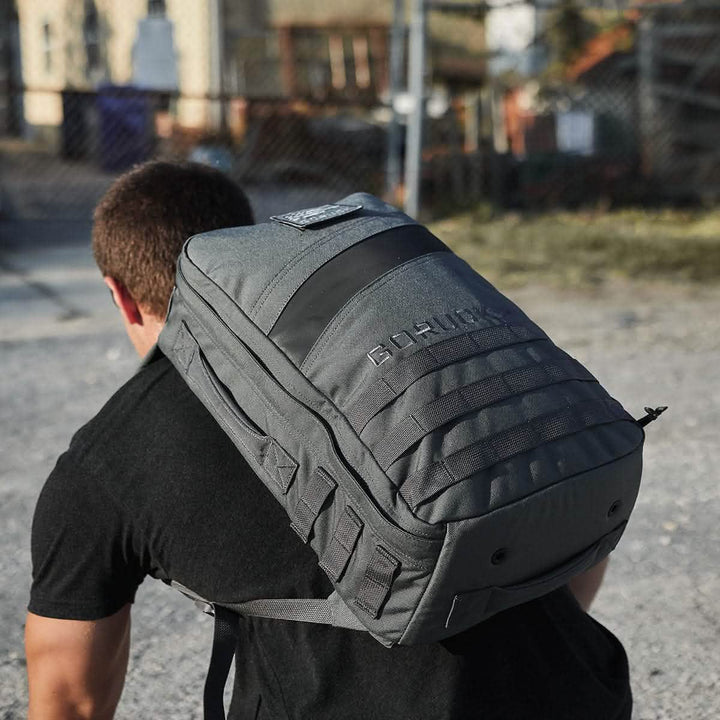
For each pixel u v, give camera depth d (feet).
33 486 11.88
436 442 3.84
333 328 4.11
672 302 21.11
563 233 28.45
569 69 39.60
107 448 4.30
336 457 3.86
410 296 4.25
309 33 50.90
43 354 17.01
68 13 54.44
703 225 31.19
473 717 4.16
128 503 4.22
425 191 34.01
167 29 48.93
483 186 35.32
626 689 4.70
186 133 42.83
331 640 4.22
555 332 18.74
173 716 8.07
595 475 4.01
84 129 51.29
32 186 39.14
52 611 4.32
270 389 4.06
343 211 4.65
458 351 4.10
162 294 4.83
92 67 53.57
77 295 21.17
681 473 12.52
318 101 30.07
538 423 4.01
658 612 9.57
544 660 4.39
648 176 36.60
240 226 4.79
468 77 39.27
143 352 5.10
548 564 4.06
